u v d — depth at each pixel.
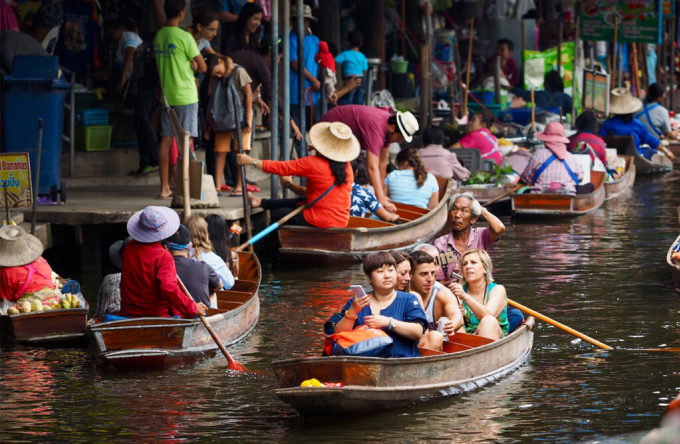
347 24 50.22
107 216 26.66
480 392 16.52
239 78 29.78
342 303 23.08
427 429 14.82
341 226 27.84
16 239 20.33
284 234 27.70
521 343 18.33
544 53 57.12
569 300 22.89
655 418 15.21
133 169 34.44
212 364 18.47
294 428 15.02
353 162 33.22
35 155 28.02
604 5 52.44
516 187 36.03
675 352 18.78
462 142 39.25
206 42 32.09
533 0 63.84
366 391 15.05
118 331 18.08
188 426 15.20
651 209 36.16
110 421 15.45
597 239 30.45
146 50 31.58
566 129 49.44
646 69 66.31
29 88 27.80
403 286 16.88
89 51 39.03
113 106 37.50
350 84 40.09
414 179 31.16
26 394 16.77
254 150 38.16
